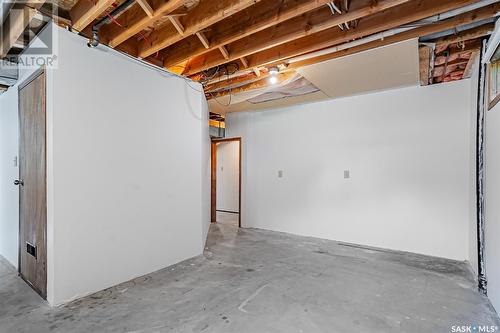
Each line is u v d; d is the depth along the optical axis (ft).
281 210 17.31
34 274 8.84
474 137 10.95
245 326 6.89
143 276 10.05
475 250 10.53
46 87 8.07
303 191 16.44
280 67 10.99
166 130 11.10
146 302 8.09
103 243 8.93
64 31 8.00
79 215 8.35
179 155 11.68
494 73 8.00
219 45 9.29
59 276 7.89
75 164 8.26
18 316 7.29
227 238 15.75
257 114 18.44
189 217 12.12
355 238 14.64
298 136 16.66
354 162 14.67
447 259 12.08
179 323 7.02
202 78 12.76
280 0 7.64
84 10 7.58
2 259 11.56
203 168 13.82
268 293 8.71
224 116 20.62
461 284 9.43
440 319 7.23
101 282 8.86
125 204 9.59
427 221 12.75
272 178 17.72
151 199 10.48
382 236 13.85
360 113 14.51
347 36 8.63
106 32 9.23
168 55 11.16
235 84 13.08
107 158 9.07
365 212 14.35
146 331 6.66
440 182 12.46
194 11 8.10
